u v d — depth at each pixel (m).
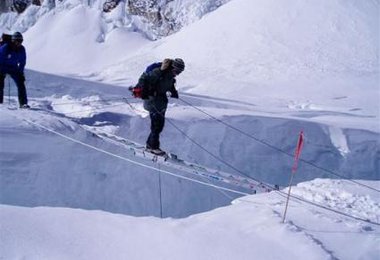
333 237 4.43
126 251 3.59
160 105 7.13
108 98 12.89
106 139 8.36
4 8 72.75
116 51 57.34
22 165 6.99
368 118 16.89
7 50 8.95
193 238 3.90
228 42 37.62
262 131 11.80
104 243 3.68
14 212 3.98
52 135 8.02
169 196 7.90
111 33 60.66
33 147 7.46
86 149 8.03
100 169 7.72
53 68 55.50
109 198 7.30
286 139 11.74
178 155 9.64
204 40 39.25
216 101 17.41
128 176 7.89
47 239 3.60
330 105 21.33
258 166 10.17
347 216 5.43
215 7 58.50
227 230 4.16
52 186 6.92
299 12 38.62
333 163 11.23
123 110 11.26
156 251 3.63
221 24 40.72
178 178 8.29
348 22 36.69
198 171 7.43
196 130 10.88
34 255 3.34
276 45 35.28
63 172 7.24
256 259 3.63
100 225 4.01
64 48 59.25
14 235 3.56
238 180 7.50
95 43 59.88
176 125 10.87
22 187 6.64
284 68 31.83
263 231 4.19
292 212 5.15
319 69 31.27
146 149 7.45
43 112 9.30
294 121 12.77
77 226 3.91
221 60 35.19
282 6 39.69
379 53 33.31
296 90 26.69
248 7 41.22
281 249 3.83
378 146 12.08
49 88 13.61
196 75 32.28
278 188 7.62
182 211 7.76
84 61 56.25
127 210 7.25
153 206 7.59
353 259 3.92
